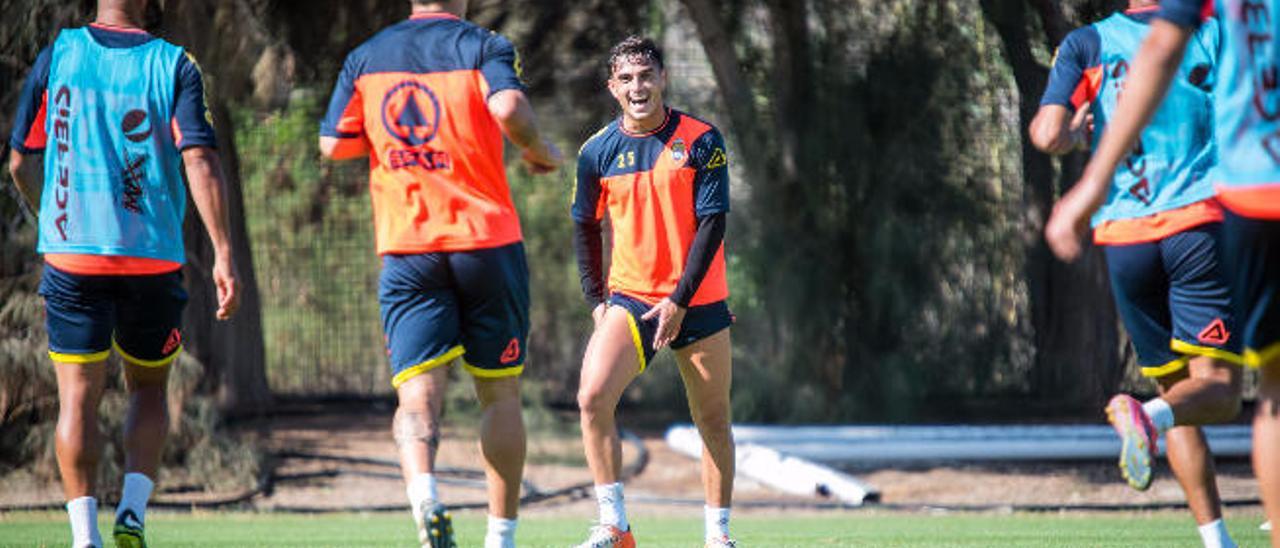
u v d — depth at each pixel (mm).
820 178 47781
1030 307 53125
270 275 56938
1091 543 21438
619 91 16484
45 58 15312
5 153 36875
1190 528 27109
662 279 16469
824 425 46906
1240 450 42500
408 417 12891
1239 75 9727
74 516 15164
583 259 17719
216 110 42062
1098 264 51375
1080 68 14484
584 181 17047
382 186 13492
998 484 41719
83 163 14914
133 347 15523
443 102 13219
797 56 48156
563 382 55156
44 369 36875
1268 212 9492
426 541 12203
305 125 51312
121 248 14898
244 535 25500
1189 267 13922
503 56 13211
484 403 14102
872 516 35688
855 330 48375
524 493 39844
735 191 49500
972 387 52031
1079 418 50688
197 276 45781
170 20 36719
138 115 14945
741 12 49844
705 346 16625
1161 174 14031
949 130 48719
